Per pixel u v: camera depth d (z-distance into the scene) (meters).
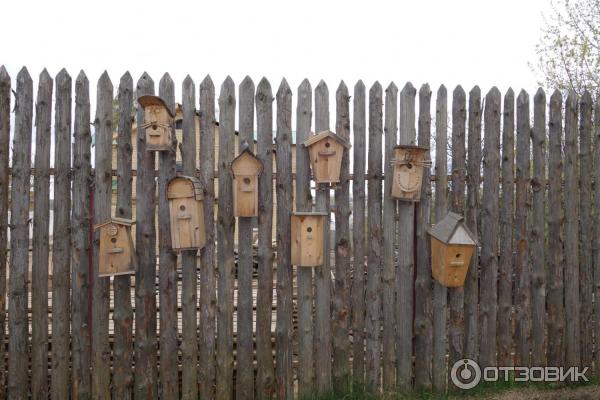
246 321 3.44
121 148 3.31
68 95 3.29
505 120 3.61
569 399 3.51
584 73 6.80
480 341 3.62
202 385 3.41
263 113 3.43
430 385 3.60
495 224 3.60
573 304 3.71
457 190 3.57
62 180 3.27
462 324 3.61
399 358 3.58
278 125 3.46
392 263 3.56
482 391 3.59
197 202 3.20
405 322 3.58
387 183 3.53
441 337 3.61
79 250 3.30
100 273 3.14
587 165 3.71
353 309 3.53
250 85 3.41
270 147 3.43
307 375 3.49
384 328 3.57
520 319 3.65
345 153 3.49
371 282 3.54
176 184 3.18
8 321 3.26
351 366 3.69
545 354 3.71
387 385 3.57
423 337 3.58
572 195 3.70
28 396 3.31
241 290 3.42
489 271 3.60
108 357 3.35
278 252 3.45
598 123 3.72
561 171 3.70
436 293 3.60
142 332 3.36
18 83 3.24
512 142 3.62
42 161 3.25
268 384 3.46
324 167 3.32
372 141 3.53
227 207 3.41
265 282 3.44
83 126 3.29
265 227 3.43
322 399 3.48
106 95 3.31
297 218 3.30
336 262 3.50
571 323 3.71
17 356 3.26
